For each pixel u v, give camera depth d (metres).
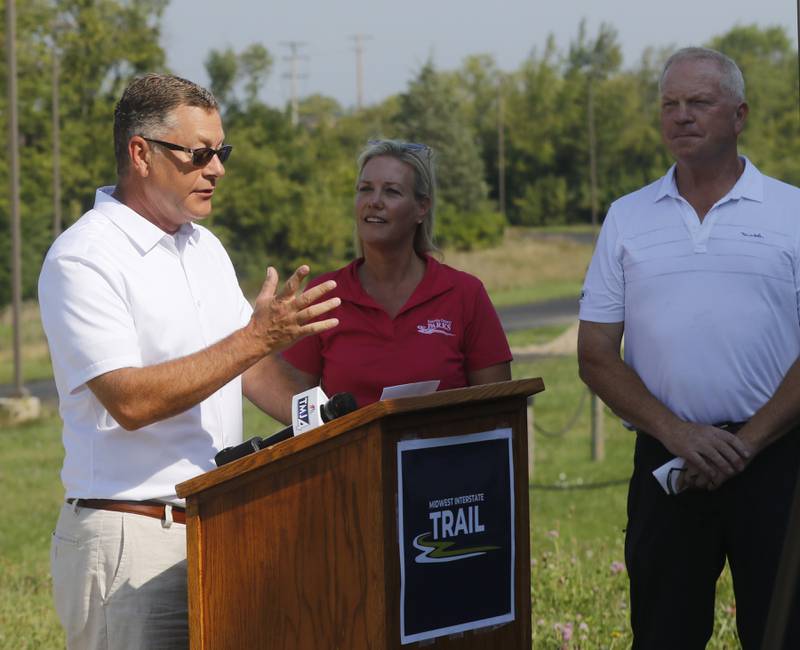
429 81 86.06
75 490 3.70
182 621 3.69
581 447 15.95
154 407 3.37
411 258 4.70
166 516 3.65
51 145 49.56
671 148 4.30
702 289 4.23
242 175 53.34
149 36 51.59
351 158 64.00
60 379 3.72
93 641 3.68
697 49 4.35
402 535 2.98
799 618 3.90
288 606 3.12
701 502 4.20
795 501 2.55
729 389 4.20
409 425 2.98
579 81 97.19
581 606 6.58
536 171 96.06
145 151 3.67
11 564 9.66
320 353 4.69
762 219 4.24
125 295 3.62
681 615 4.26
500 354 4.66
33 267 47.06
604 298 4.45
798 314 4.26
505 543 3.21
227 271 4.04
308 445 3.02
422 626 3.04
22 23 49.59
